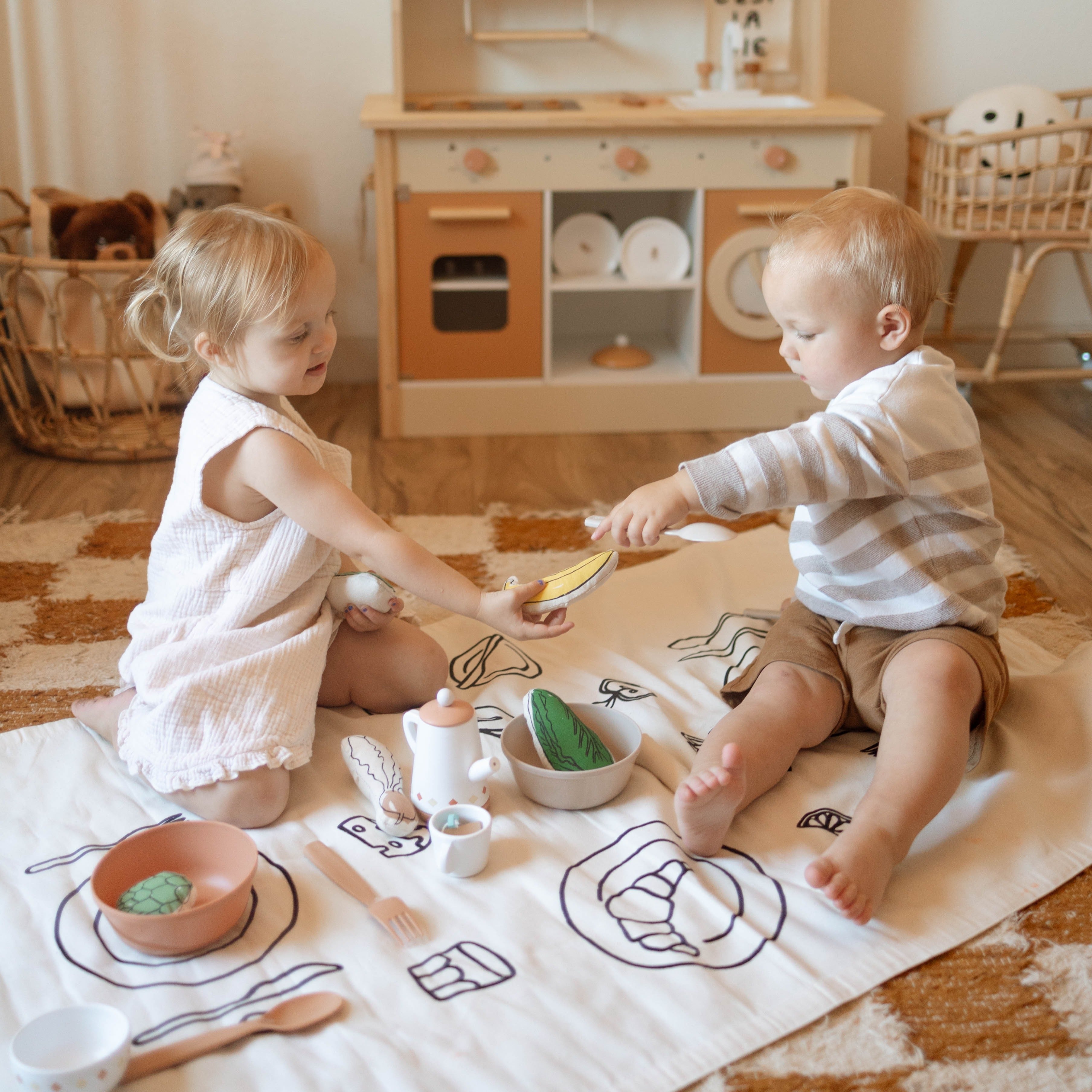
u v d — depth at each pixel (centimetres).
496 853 97
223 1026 79
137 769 104
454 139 207
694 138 209
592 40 241
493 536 174
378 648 118
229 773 100
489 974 84
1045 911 92
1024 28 243
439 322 229
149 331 112
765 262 216
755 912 90
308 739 106
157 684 106
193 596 109
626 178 212
